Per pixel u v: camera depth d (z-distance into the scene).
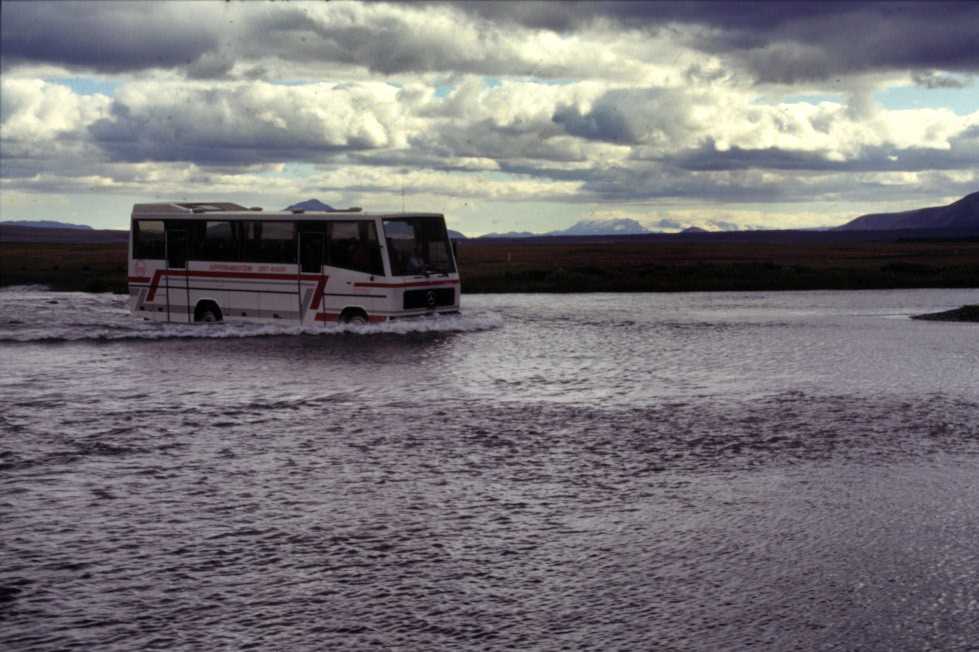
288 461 11.75
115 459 11.91
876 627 6.31
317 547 8.18
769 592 7.00
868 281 64.69
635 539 8.38
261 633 6.26
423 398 16.89
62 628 6.36
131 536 8.53
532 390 17.84
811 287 61.91
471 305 44.50
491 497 9.91
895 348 25.36
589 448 12.53
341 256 28.56
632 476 10.88
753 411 15.48
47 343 26.48
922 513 9.21
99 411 15.58
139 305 31.89
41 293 54.78
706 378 19.53
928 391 17.67
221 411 15.55
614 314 38.19
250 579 7.35
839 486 10.35
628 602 6.81
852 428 13.95
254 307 29.78
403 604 6.79
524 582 7.25
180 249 30.94
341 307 28.75
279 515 9.22
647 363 22.06
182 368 21.02
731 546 8.15
